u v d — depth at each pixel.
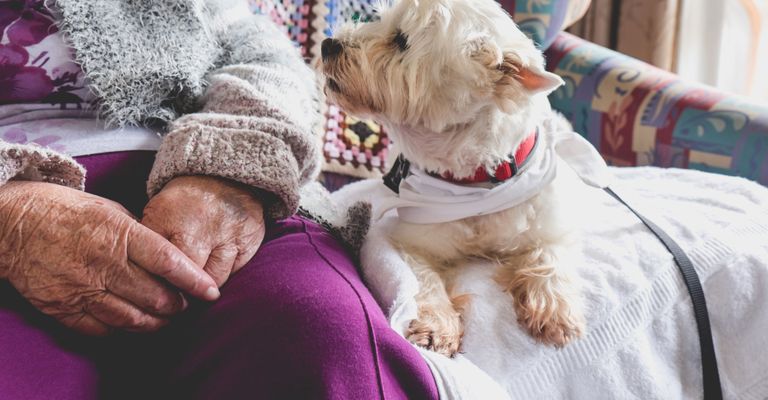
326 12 1.23
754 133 1.12
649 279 0.87
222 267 0.68
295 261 0.70
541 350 0.81
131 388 0.65
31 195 0.62
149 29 0.80
